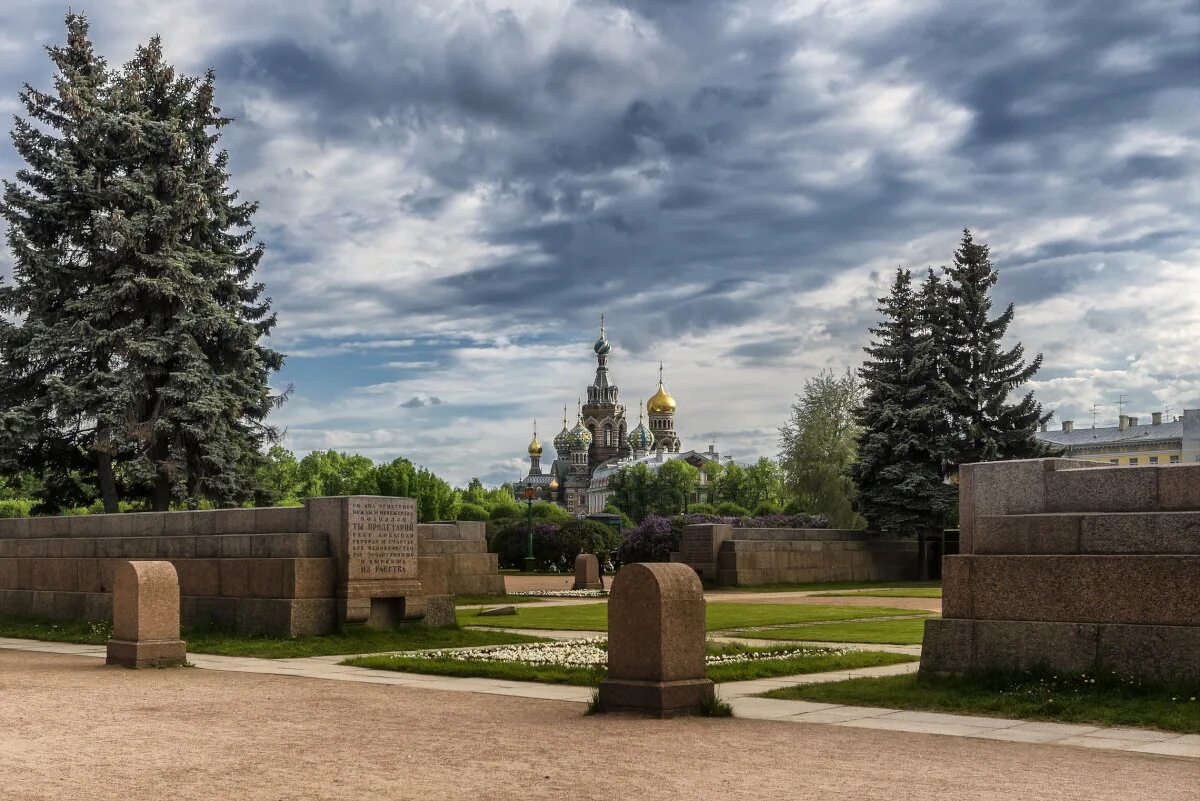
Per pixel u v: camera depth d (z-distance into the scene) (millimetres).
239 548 23141
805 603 34906
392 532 22656
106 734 11156
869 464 56062
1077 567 13508
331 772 9180
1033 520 14094
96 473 47531
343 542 22000
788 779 8828
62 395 42312
